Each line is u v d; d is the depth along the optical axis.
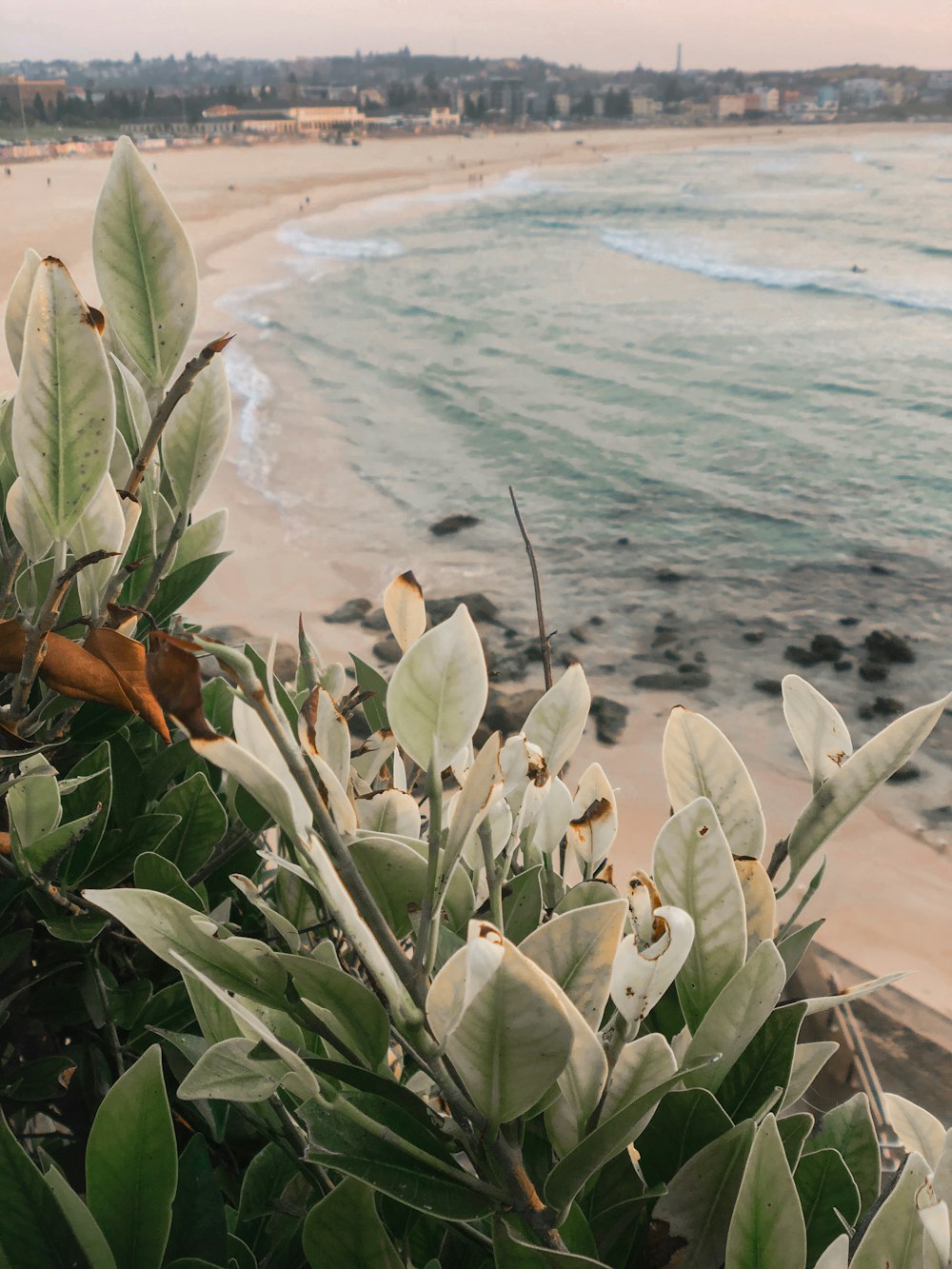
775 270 43.28
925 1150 0.68
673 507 16.67
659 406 23.50
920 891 7.63
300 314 35.16
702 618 12.58
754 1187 0.53
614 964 0.53
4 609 0.89
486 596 13.20
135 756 1.07
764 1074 0.66
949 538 15.14
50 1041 1.09
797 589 13.45
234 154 161.00
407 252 51.41
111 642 0.78
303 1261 0.77
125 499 0.81
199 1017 0.69
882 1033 5.62
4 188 94.81
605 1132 0.53
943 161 101.75
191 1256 0.67
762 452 19.89
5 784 0.87
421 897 0.65
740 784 0.75
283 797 0.46
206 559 1.11
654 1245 0.61
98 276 0.73
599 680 11.02
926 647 11.69
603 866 0.80
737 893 0.65
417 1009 0.50
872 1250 0.53
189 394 0.90
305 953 0.70
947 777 9.15
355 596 13.13
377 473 18.55
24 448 0.67
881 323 33.28
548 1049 0.47
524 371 27.03
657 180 91.06
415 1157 0.55
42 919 1.01
